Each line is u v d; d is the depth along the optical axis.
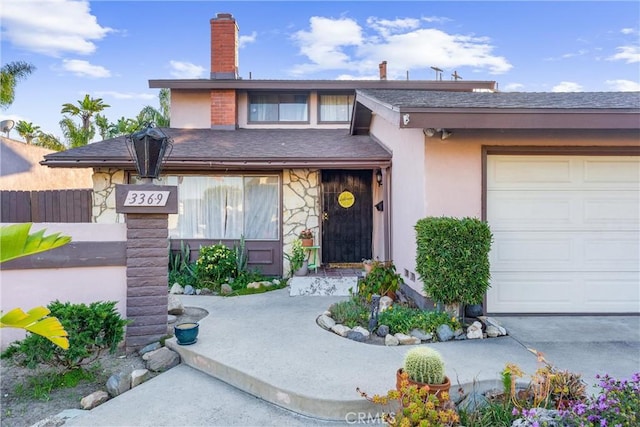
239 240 9.23
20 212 9.16
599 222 6.04
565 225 6.03
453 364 4.16
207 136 10.74
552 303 6.04
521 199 6.04
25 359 4.14
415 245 6.43
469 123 5.13
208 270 8.16
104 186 8.97
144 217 4.96
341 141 10.23
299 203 9.27
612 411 2.79
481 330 5.14
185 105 12.21
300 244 8.89
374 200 10.15
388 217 8.61
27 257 4.86
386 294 6.38
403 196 7.27
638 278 6.03
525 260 6.02
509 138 5.93
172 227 9.21
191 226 9.25
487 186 5.99
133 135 5.03
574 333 5.23
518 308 6.02
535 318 5.89
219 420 3.42
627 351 4.63
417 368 3.26
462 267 5.14
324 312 6.12
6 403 3.73
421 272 5.42
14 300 4.84
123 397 3.80
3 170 12.11
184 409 3.59
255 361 4.21
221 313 6.14
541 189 6.02
